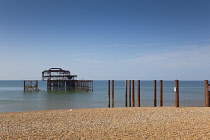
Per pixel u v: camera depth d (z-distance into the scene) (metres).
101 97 40.78
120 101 32.56
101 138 8.07
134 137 8.13
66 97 41.12
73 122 11.72
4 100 34.66
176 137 7.99
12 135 8.73
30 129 9.95
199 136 8.02
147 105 26.83
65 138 8.15
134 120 12.01
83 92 56.94
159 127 9.89
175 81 17.56
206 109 15.80
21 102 31.47
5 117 13.61
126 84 21.86
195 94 46.34
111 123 11.23
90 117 13.29
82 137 8.26
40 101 33.06
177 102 17.47
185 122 11.01
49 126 10.66
